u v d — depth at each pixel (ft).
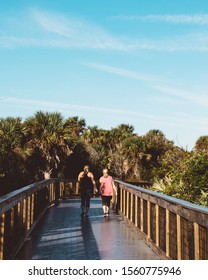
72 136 110.73
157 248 25.93
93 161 118.11
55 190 66.95
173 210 22.00
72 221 42.06
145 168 134.72
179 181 42.47
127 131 189.98
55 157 106.11
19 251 26.84
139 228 33.65
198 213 17.33
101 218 44.86
